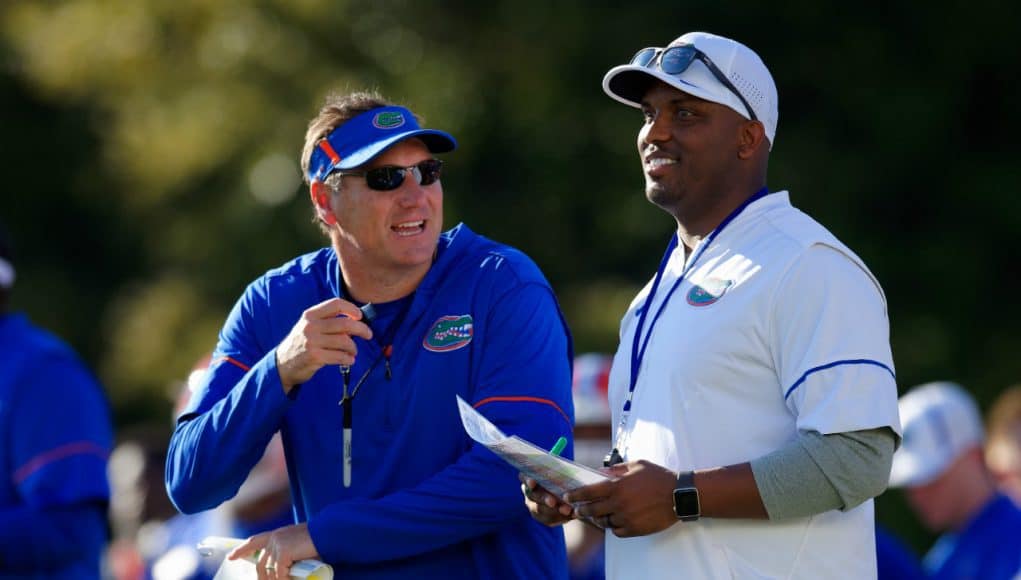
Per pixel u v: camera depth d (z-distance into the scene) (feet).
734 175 47.85
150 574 85.25
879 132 169.58
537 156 178.29
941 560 77.41
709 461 45.75
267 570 50.98
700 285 46.98
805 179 167.12
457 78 181.37
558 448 49.57
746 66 47.83
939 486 76.89
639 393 47.78
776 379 45.60
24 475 72.08
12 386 72.79
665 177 48.08
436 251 54.95
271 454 78.23
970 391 165.07
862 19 172.24
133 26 205.46
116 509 96.73
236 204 194.18
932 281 169.48
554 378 52.60
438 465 52.34
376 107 54.49
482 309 52.90
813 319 44.88
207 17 201.57
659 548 46.47
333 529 50.85
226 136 194.49
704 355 45.88
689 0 172.35
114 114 219.82
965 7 172.04
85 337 232.32
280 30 196.03
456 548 52.49
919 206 173.06
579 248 179.32
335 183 53.62
